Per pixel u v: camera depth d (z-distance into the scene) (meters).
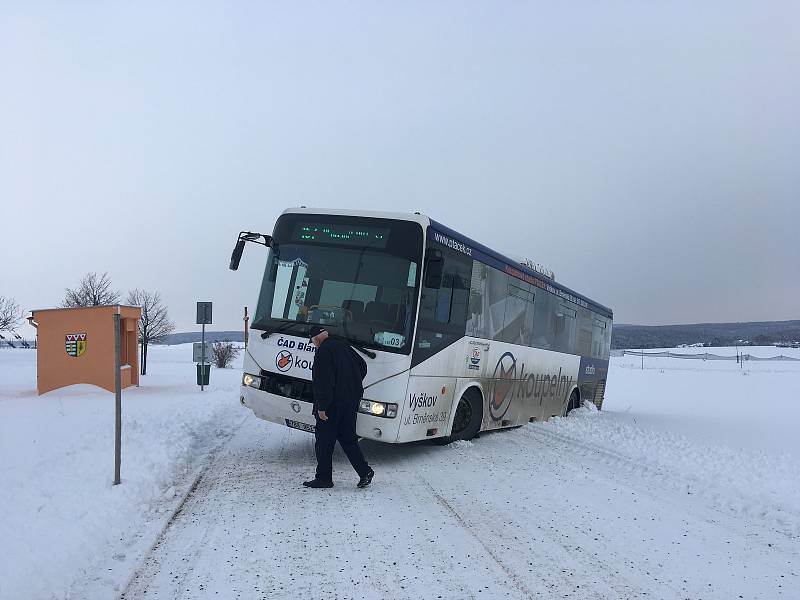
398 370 8.71
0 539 5.15
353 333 8.85
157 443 9.67
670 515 7.02
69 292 39.81
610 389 35.81
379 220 9.29
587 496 7.77
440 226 9.66
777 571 5.37
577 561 5.47
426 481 8.33
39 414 13.56
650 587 4.94
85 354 19.08
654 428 14.30
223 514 6.49
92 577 4.77
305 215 9.64
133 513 6.34
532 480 8.59
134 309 20.95
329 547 5.59
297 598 4.51
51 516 5.88
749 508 7.30
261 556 5.32
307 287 9.23
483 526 6.37
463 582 4.90
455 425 10.85
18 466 7.95
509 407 12.77
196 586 4.67
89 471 7.60
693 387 37.78
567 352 16.47
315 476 7.89
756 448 11.70
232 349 46.81
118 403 7.19
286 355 8.98
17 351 63.06
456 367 10.24
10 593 4.27
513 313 12.72
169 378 29.72
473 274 10.82
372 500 7.23
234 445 10.71
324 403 7.61
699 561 5.57
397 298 8.92
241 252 9.59
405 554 5.47
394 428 8.69
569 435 12.89
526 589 4.81
